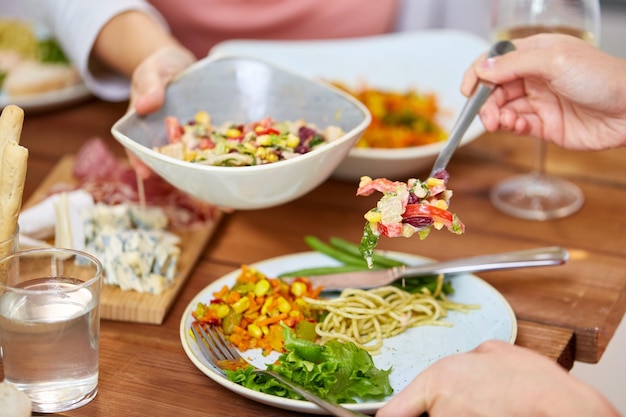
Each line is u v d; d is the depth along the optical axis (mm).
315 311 1418
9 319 1124
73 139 2176
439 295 1451
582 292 1513
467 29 2934
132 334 1408
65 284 1226
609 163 2016
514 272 1586
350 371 1197
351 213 1822
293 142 1496
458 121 1489
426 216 1186
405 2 2803
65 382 1174
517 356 1080
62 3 2154
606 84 1482
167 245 1581
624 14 3377
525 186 1902
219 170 1355
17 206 1250
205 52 2662
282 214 1819
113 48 2082
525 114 1709
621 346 1541
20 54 2506
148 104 1575
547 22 1752
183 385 1267
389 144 1957
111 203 1761
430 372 1091
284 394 1171
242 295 1392
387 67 2266
